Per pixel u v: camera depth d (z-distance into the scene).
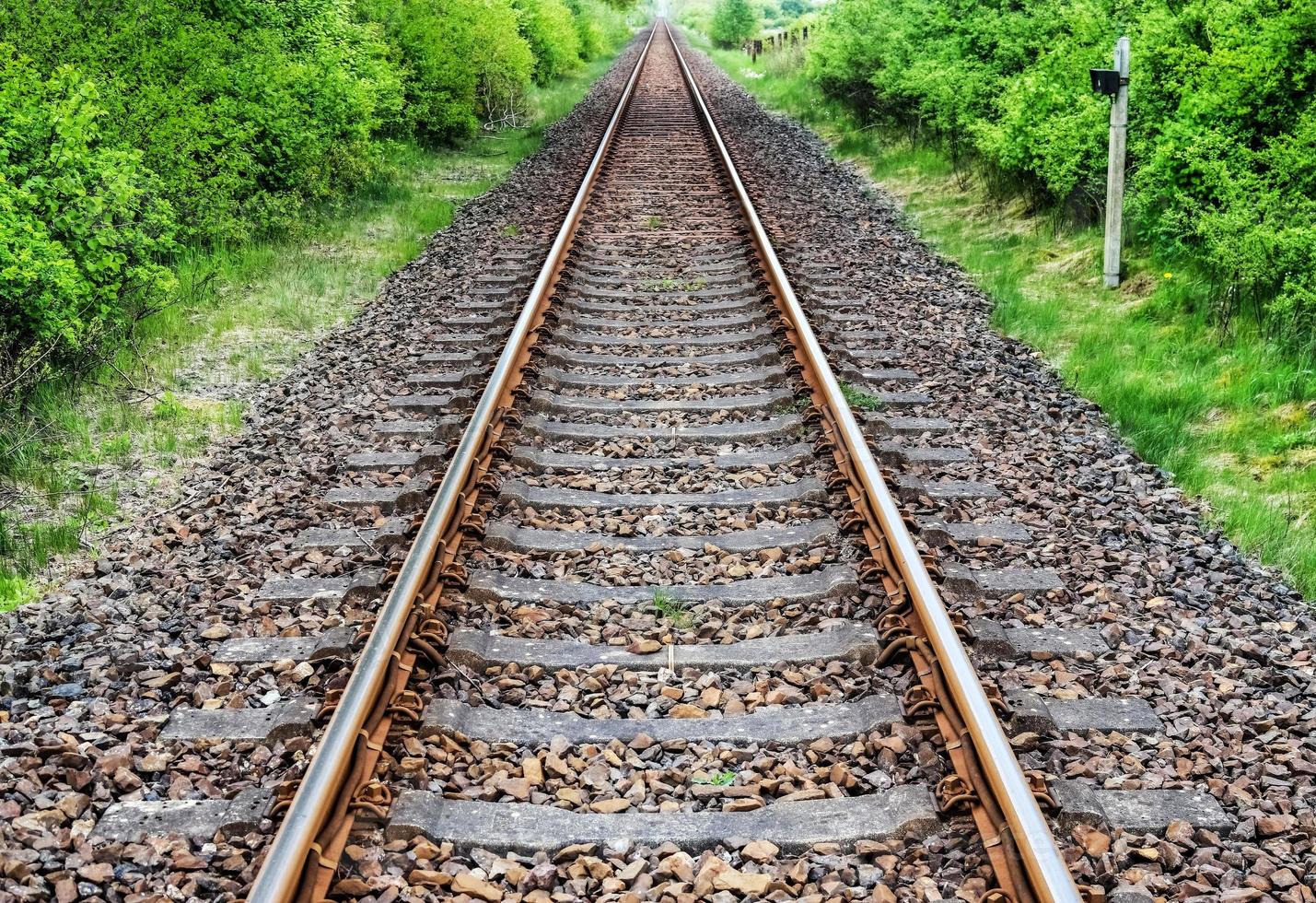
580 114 25.56
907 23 17.95
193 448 6.99
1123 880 3.19
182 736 3.90
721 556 5.18
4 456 6.57
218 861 3.29
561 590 4.87
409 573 4.38
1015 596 4.82
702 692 4.16
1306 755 3.78
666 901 3.12
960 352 8.44
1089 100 11.37
